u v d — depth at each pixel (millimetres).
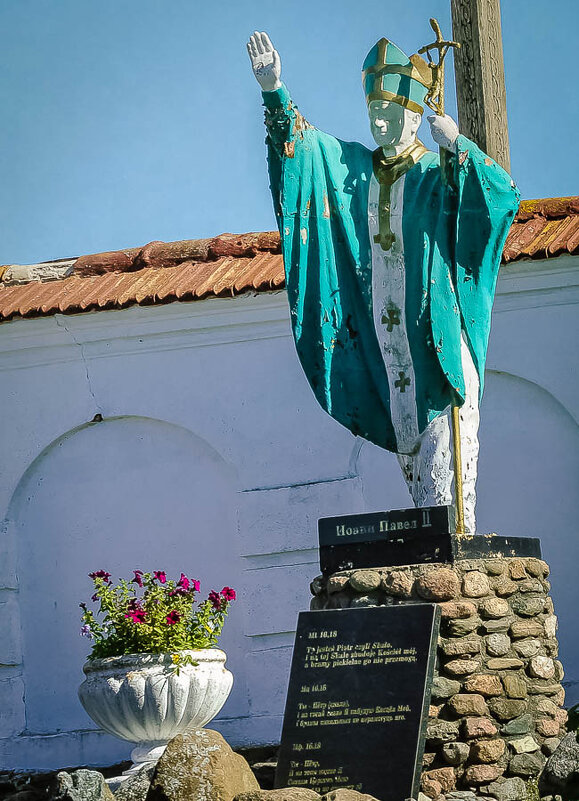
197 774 7605
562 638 11531
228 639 12297
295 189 9156
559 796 7742
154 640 9953
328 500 12195
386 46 9242
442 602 8227
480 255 8805
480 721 8070
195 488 12656
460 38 11359
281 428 12453
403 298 9094
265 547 12273
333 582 8508
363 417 9250
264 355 12586
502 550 8672
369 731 7855
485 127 11227
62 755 12445
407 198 9109
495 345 11938
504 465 11898
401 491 12086
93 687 9836
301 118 9133
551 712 8352
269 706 12039
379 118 9188
